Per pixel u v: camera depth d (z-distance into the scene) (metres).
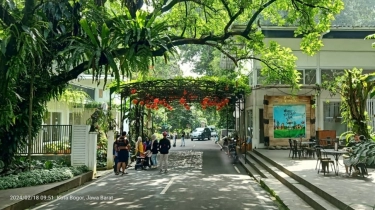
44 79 12.55
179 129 53.59
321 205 8.02
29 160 12.12
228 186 12.15
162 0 14.09
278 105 22.78
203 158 22.73
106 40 10.28
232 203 9.29
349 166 11.42
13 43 10.08
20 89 12.32
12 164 12.45
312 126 22.56
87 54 10.59
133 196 10.30
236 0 14.50
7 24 10.02
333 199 8.12
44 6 10.85
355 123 14.53
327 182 10.12
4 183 10.21
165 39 11.98
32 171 11.76
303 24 15.84
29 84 12.38
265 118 22.73
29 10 10.57
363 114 14.54
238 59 17.53
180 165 19.05
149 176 14.90
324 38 22.69
